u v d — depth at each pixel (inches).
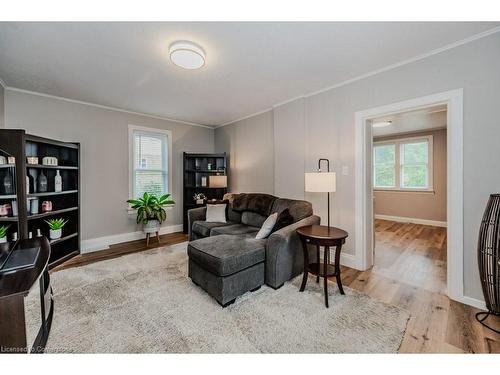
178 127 184.7
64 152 130.2
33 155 117.1
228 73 101.3
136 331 63.5
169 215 181.0
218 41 77.0
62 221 120.0
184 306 75.9
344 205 112.6
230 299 76.7
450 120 79.7
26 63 91.9
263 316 70.4
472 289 75.9
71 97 131.4
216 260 75.9
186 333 62.7
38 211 110.4
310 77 105.7
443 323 66.9
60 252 123.2
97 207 145.6
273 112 150.6
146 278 96.9
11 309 45.2
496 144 71.3
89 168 142.2
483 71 73.3
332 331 63.4
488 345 57.9
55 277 97.7
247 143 174.7
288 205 117.3
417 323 67.1
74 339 60.1
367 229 108.5
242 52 83.9
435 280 95.9
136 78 106.3
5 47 80.0
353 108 107.8
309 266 92.6
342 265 113.0
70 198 130.3
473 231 75.4
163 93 125.6
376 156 241.0
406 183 222.8
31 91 121.7
